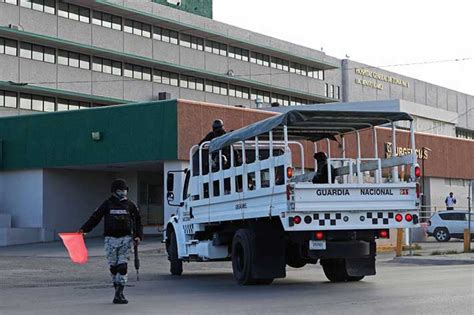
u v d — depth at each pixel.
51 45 58.56
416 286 15.32
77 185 44.41
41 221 42.22
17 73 55.72
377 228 15.22
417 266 23.30
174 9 69.19
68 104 60.72
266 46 77.88
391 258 27.92
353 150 26.41
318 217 14.79
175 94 70.12
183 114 37.56
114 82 63.88
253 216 15.88
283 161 14.75
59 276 21.11
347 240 15.37
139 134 38.62
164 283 17.73
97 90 62.31
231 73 75.31
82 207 44.59
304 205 14.59
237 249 16.70
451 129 62.19
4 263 27.36
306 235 15.28
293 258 17.14
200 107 38.25
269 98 82.31
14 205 43.25
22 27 55.88
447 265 23.67
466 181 54.12
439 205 50.53
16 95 56.47
